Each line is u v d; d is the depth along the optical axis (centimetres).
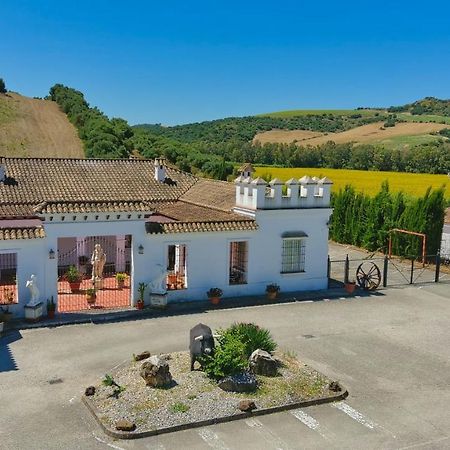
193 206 3284
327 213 2897
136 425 1381
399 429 1432
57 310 2356
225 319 2366
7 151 7381
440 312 2595
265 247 2766
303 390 1611
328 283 3058
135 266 2456
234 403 1500
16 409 1484
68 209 2291
